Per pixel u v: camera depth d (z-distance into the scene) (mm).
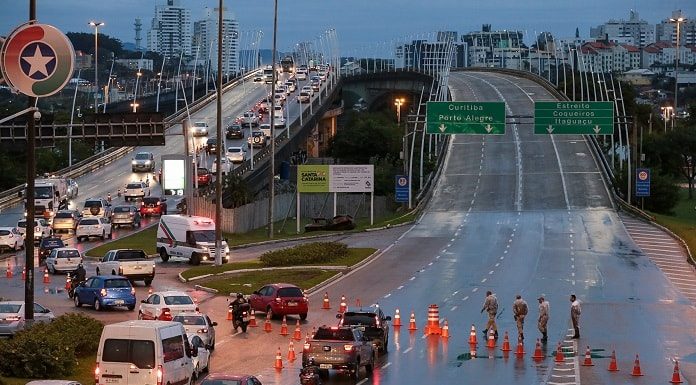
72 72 50531
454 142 199000
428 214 145125
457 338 67375
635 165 152875
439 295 84812
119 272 88500
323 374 54000
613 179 159750
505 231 127312
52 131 89125
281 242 125188
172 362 42688
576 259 105438
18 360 48250
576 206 148625
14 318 57969
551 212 143750
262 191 164625
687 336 68688
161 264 105375
